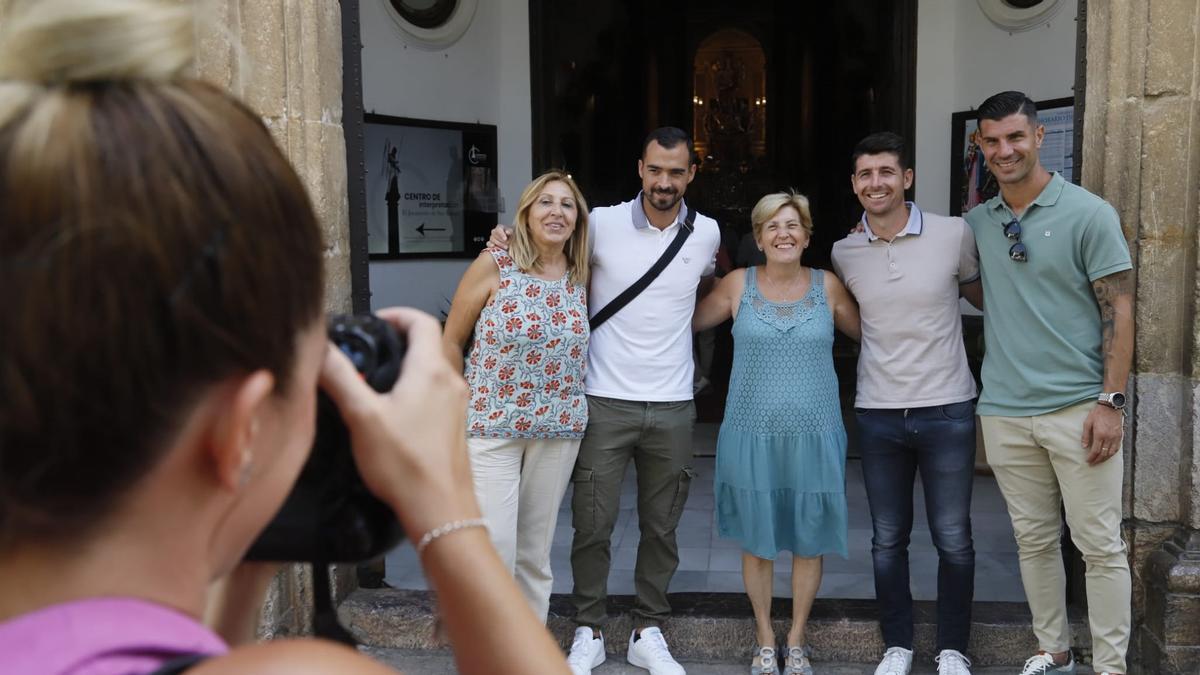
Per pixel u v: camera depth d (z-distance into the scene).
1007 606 3.70
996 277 3.16
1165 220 3.26
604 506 3.42
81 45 0.41
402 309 0.67
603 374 3.36
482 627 0.59
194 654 0.43
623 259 3.33
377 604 3.72
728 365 9.14
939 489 3.31
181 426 0.43
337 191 3.59
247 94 3.39
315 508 0.61
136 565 0.44
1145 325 3.30
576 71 10.07
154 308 0.40
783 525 3.37
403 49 7.30
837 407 3.36
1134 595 3.40
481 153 7.94
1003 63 7.12
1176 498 3.34
